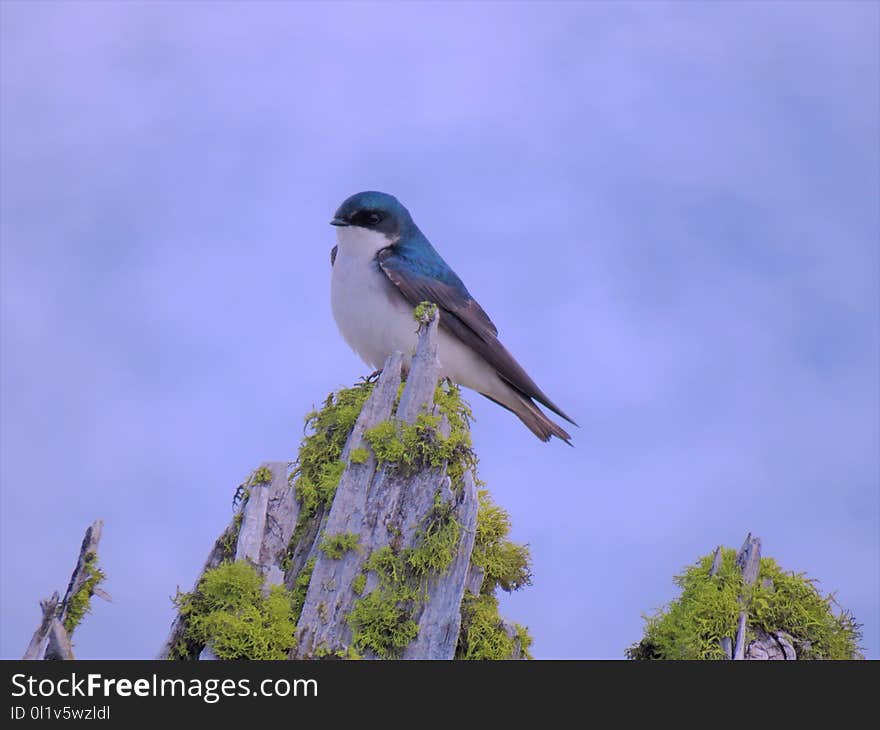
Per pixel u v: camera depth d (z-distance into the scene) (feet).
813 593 35.35
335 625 31.53
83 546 30.96
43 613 30.25
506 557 35.63
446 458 33.35
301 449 35.55
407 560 32.04
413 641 31.40
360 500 32.94
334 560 32.27
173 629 31.50
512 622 34.06
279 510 33.63
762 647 34.22
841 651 34.71
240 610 31.24
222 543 33.27
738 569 34.99
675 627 34.76
